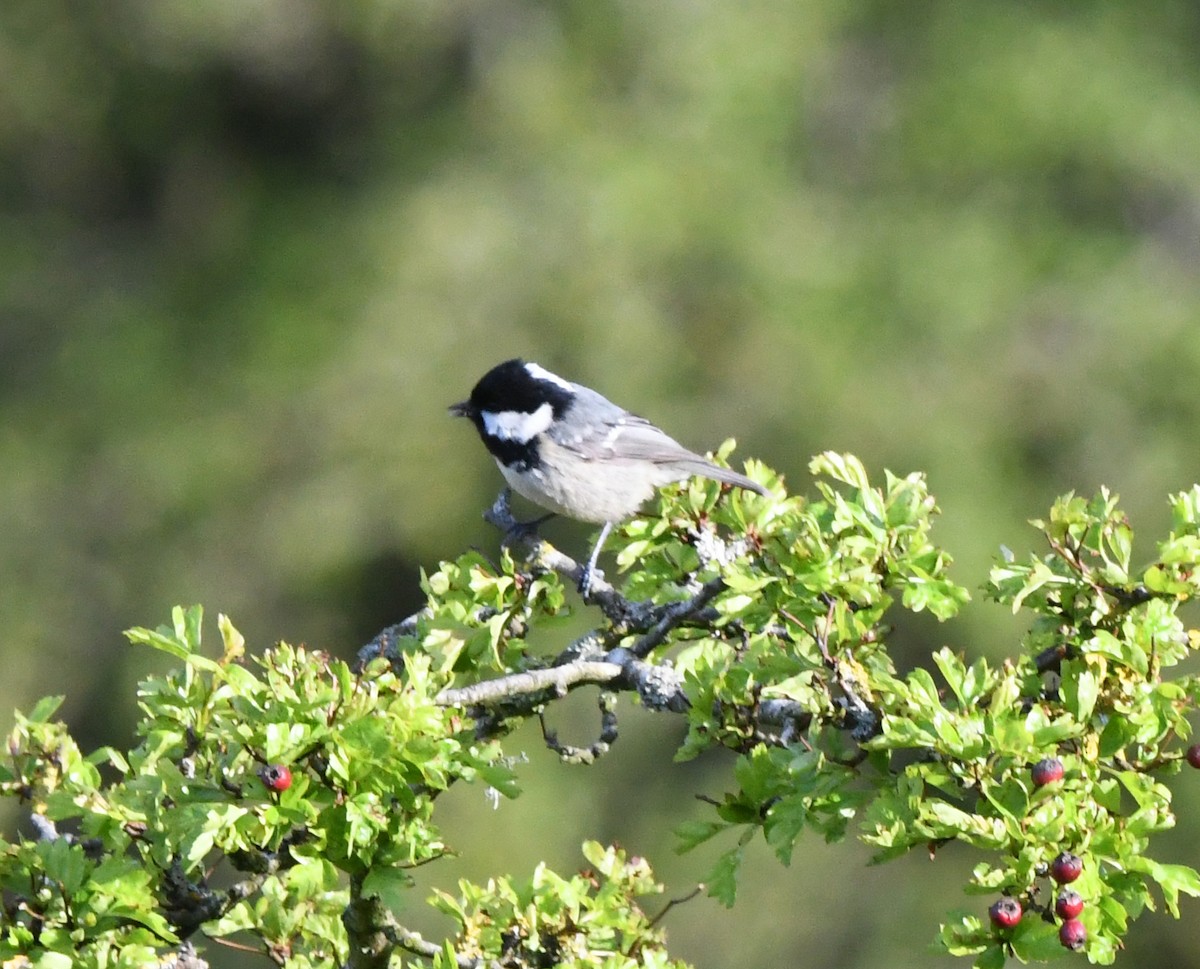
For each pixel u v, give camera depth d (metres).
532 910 4.78
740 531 5.52
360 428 17.89
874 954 16.44
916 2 20.16
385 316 18.22
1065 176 19.27
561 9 19.45
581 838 16.81
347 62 20.06
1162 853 15.98
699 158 18.62
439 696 4.61
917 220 18.95
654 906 16.80
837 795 4.35
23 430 19.12
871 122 19.75
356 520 17.78
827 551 4.68
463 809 16.44
